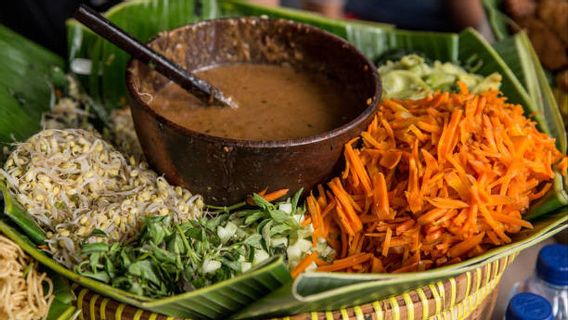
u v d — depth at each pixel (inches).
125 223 28.3
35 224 27.8
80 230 27.7
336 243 29.9
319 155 28.9
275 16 39.7
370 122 30.4
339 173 30.3
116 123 35.4
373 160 29.8
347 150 29.4
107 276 26.3
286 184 29.3
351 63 33.3
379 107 31.8
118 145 33.2
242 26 34.7
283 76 34.9
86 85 37.9
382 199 28.8
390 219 28.8
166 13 39.1
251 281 25.5
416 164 29.0
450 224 28.3
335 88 34.1
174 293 26.9
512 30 44.1
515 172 29.2
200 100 31.9
